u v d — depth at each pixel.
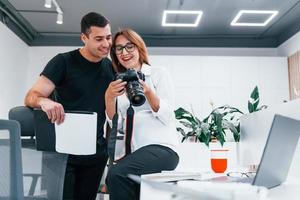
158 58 4.63
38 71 4.81
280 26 4.70
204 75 4.61
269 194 1.03
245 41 5.12
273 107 1.51
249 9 4.12
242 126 1.96
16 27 4.43
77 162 1.83
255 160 1.74
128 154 1.28
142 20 4.48
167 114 1.29
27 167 1.25
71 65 1.84
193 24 4.56
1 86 3.83
